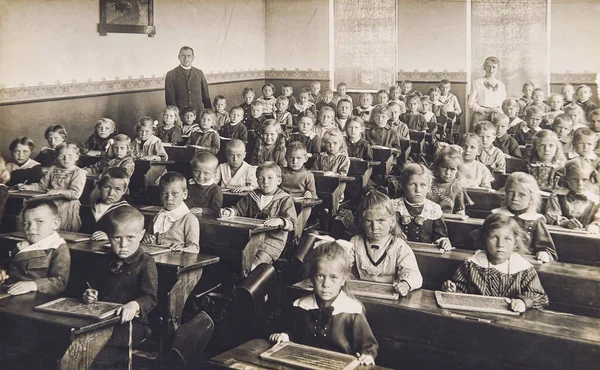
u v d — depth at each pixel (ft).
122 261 11.93
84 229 18.85
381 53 46.37
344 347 9.75
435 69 44.78
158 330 12.69
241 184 20.40
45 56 28.71
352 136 26.94
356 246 12.16
